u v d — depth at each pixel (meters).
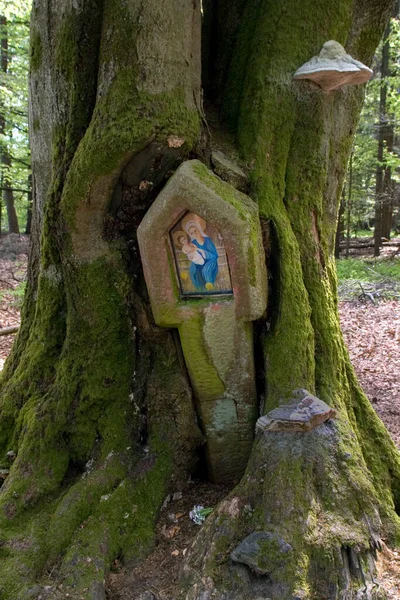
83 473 3.35
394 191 18.08
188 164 2.94
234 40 3.65
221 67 3.71
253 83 3.32
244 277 2.93
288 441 2.96
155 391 3.46
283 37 3.28
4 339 8.30
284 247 3.21
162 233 2.98
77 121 3.20
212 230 2.95
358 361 7.32
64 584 2.68
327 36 3.35
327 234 3.75
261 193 3.23
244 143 3.30
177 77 2.95
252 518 2.84
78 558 2.80
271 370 3.21
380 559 2.80
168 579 2.81
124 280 3.34
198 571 2.72
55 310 3.62
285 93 3.30
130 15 2.85
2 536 2.96
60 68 3.22
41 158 3.62
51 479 3.27
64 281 3.51
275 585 2.54
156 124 2.88
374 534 2.83
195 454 3.53
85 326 3.42
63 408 3.44
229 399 3.33
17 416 3.68
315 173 3.48
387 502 3.29
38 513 3.12
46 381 3.65
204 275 3.07
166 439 3.43
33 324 3.87
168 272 3.07
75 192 3.09
